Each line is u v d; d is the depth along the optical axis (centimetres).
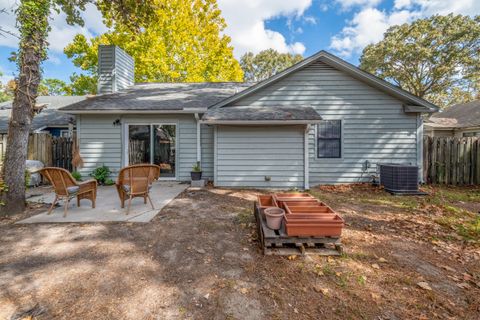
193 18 1633
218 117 711
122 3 725
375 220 439
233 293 231
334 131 830
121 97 925
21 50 479
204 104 852
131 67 1159
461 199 605
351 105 819
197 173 774
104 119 844
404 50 2167
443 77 2156
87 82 1791
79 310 209
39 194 646
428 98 2503
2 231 382
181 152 857
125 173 473
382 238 357
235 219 441
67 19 671
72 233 374
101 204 539
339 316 202
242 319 199
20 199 476
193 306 215
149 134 860
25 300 222
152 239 353
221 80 1752
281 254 299
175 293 232
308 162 765
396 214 476
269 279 253
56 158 868
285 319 199
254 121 688
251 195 647
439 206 532
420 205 544
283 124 727
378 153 817
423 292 232
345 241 344
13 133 473
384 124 812
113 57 1011
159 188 730
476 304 216
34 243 339
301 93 832
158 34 1543
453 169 815
